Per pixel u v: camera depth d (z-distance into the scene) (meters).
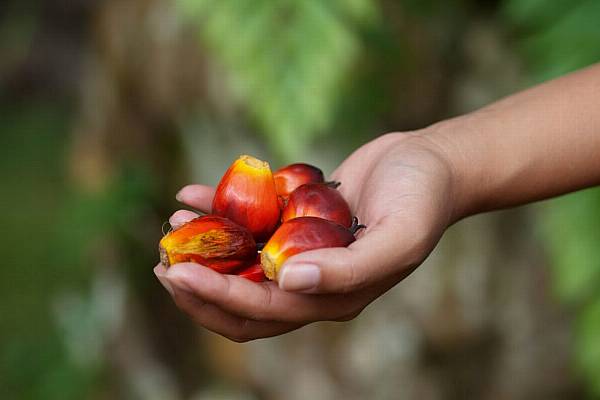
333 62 0.95
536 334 1.19
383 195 0.75
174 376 1.34
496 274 1.18
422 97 1.14
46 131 2.81
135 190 1.30
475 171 0.79
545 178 0.81
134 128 1.28
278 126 0.94
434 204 0.75
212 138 1.19
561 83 0.82
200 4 0.97
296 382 1.19
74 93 2.90
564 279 1.04
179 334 1.34
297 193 0.78
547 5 1.04
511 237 1.18
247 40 0.95
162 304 1.35
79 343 1.55
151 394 1.36
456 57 1.14
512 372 1.20
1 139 2.79
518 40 1.14
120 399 1.43
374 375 1.17
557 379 1.20
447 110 1.15
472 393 1.20
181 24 1.17
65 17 2.90
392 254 0.71
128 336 1.39
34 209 2.39
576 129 0.81
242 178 0.78
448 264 1.17
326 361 1.18
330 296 0.71
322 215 0.77
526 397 1.20
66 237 1.43
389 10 1.12
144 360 1.38
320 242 0.72
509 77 1.15
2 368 1.66
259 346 1.22
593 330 1.05
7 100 3.01
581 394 1.21
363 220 0.76
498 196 0.80
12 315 1.88
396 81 1.12
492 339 1.19
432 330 1.17
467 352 1.18
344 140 1.12
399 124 1.15
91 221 1.31
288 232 0.73
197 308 0.71
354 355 1.18
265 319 0.71
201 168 1.22
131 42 1.23
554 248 1.05
